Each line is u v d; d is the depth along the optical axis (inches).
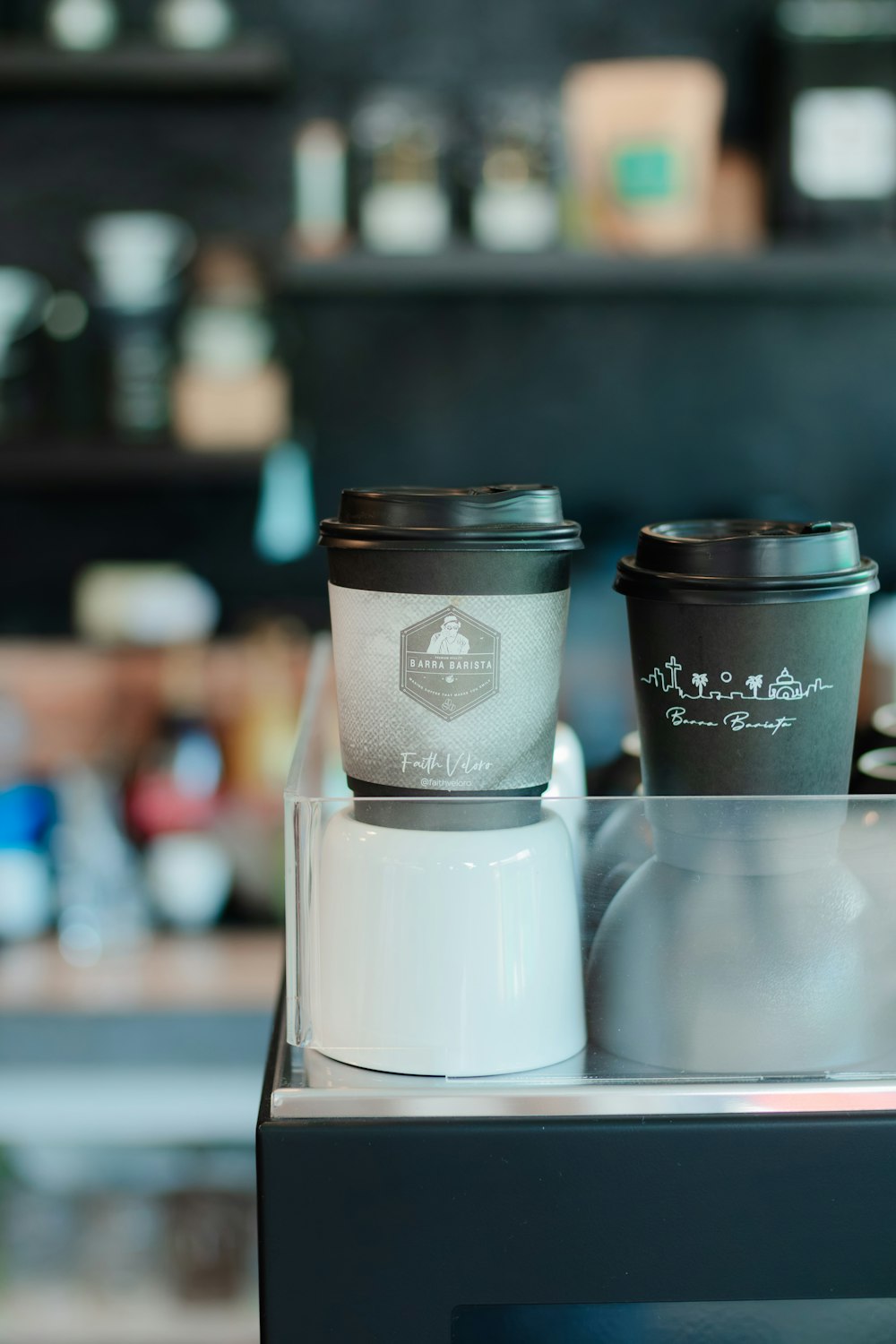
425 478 85.5
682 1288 17.5
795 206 73.0
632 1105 17.4
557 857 17.8
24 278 73.9
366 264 73.0
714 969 17.6
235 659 79.4
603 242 73.3
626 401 84.9
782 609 17.7
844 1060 17.7
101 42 74.5
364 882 17.6
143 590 78.5
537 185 72.9
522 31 81.0
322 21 80.8
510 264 72.9
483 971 17.4
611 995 18.0
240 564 84.8
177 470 74.6
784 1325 18.0
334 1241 17.3
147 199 81.5
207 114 81.0
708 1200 17.4
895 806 17.5
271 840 71.6
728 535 19.6
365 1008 17.7
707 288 81.0
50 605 84.7
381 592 17.9
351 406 84.7
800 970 17.6
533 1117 17.4
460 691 17.9
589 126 72.5
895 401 84.5
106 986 64.4
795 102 72.5
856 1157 17.4
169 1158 63.8
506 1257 17.4
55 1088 63.8
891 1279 17.4
